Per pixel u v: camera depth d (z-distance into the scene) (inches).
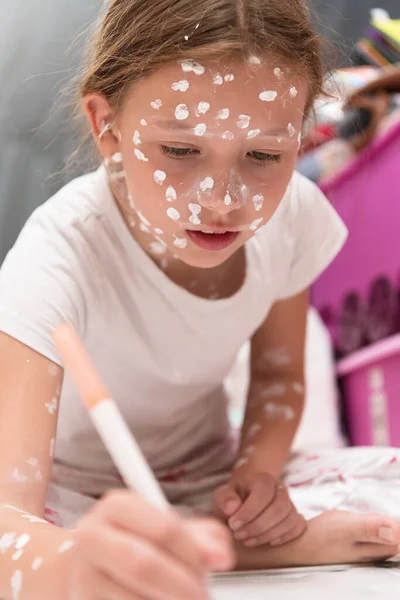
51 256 34.1
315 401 63.2
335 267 67.9
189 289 37.4
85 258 35.0
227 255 32.0
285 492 36.2
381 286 63.2
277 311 43.3
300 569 33.4
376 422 62.4
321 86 34.5
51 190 69.4
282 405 43.3
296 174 42.1
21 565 23.4
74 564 19.6
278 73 30.2
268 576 32.3
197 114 29.4
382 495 38.1
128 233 36.0
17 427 29.7
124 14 32.3
